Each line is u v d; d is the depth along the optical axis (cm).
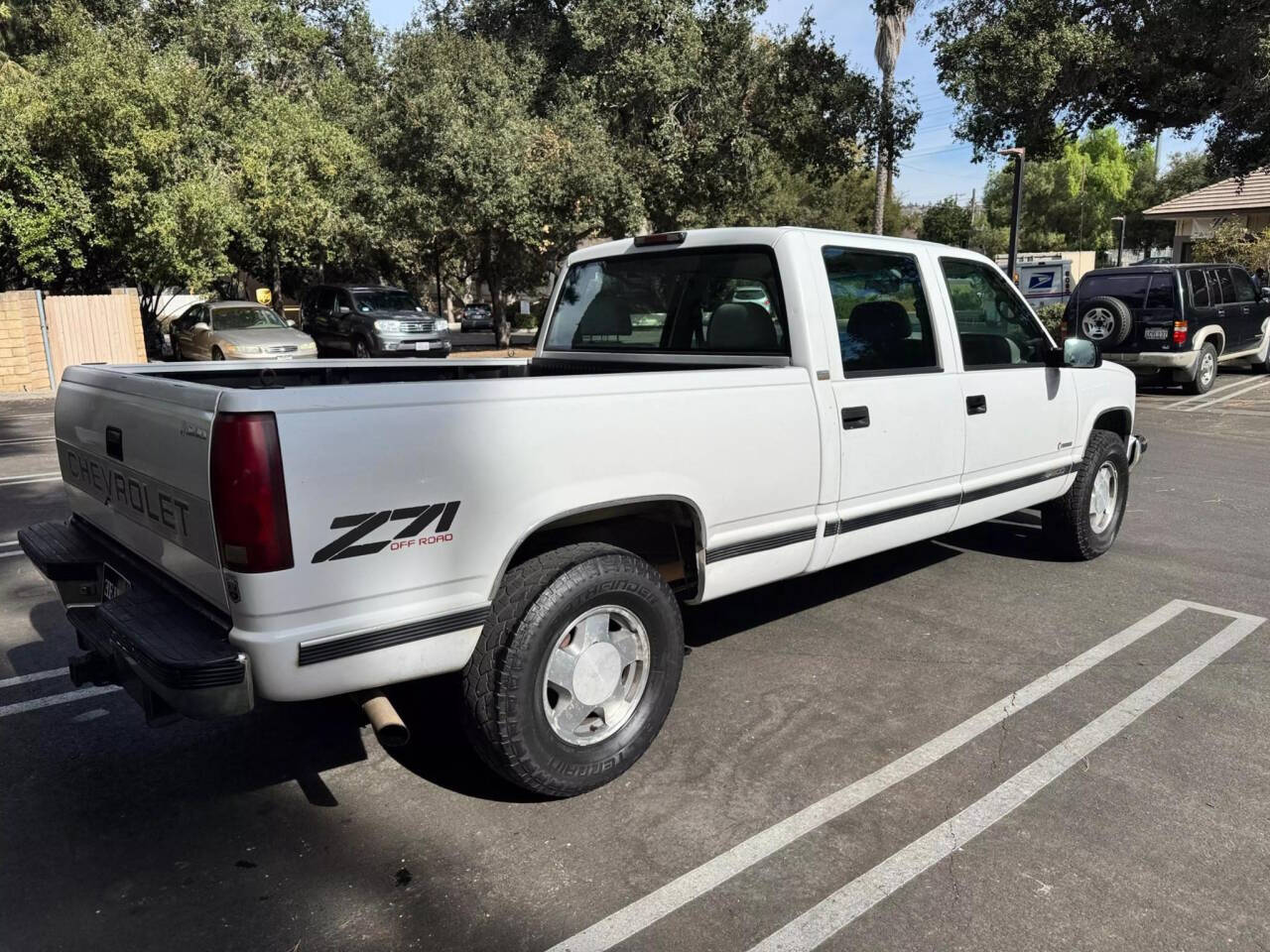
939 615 519
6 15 2367
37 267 1758
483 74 2194
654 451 340
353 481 271
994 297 521
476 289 5150
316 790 348
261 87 2628
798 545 405
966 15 1648
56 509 796
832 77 2159
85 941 266
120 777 359
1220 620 509
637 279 486
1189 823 318
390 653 286
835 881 289
